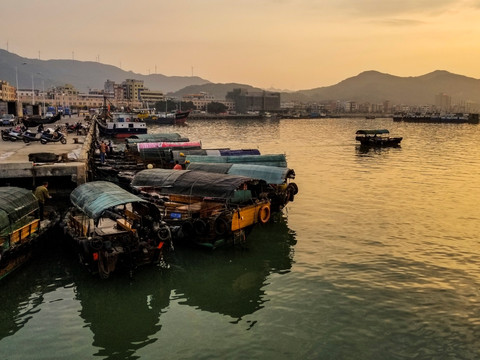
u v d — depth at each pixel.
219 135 104.25
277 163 32.41
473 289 17.44
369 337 14.00
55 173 28.70
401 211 29.56
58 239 22.08
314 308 15.93
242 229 21.86
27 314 15.56
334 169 48.56
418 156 61.38
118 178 34.06
